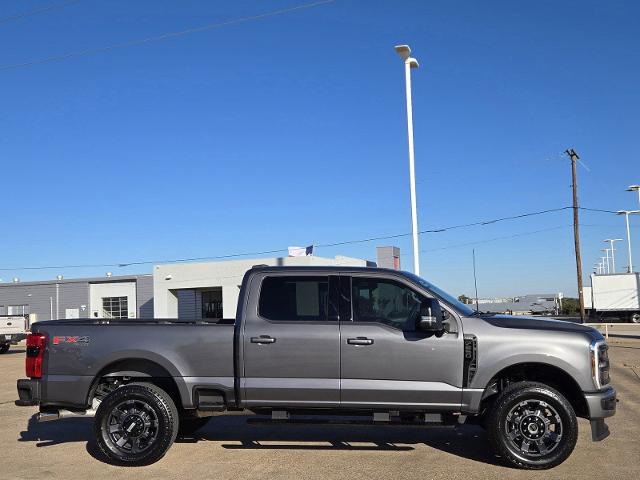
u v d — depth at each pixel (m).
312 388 7.21
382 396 7.14
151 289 51.91
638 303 53.91
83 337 7.57
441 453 7.71
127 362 7.64
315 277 7.54
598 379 7.01
